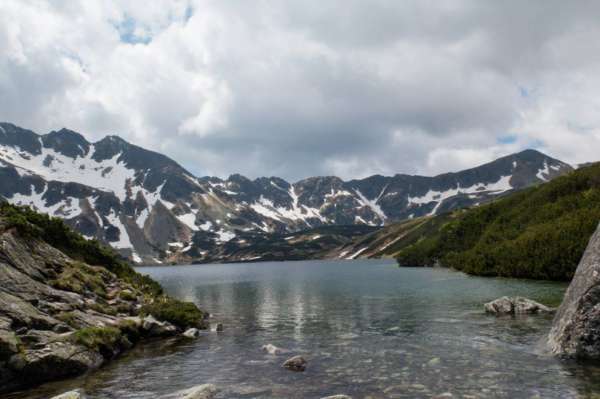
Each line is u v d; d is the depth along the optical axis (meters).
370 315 40.81
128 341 27.88
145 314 34.91
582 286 21.41
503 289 60.69
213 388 18.00
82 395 17.20
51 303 26.97
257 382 19.38
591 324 20.38
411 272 128.62
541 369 19.27
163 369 22.16
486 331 29.42
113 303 34.31
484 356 22.47
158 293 50.34
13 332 20.70
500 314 37.03
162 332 32.25
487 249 116.19
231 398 17.12
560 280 72.44
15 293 25.72
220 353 25.92
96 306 30.78
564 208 113.12
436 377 19.09
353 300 55.47
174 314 35.25
